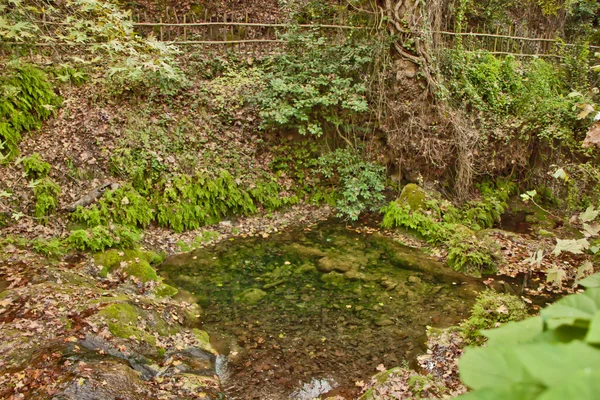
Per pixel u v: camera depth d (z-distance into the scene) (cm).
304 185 928
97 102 798
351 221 876
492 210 904
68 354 390
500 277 680
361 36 928
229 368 466
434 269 698
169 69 791
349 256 739
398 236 815
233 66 997
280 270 689
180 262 700
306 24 1010
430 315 570
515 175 1009
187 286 632
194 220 792
